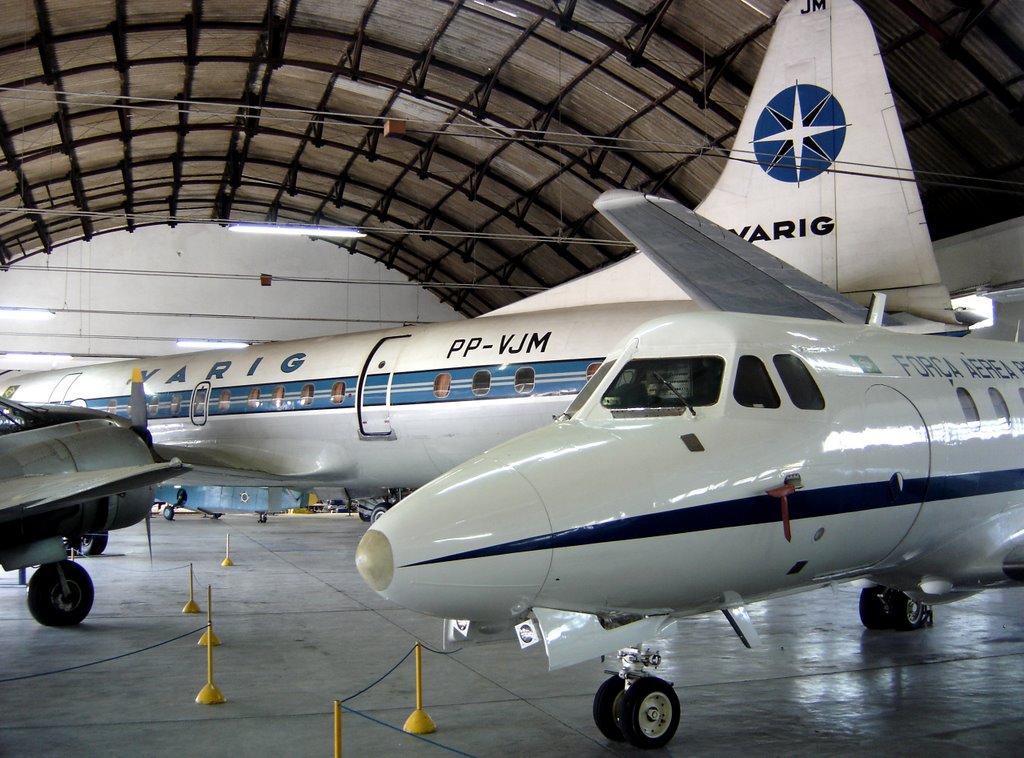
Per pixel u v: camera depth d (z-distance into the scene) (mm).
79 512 11297
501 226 38312
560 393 15406
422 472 18141
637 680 6453
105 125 31266
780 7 20641
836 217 12688
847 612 12102
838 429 7020
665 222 9828
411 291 45875
